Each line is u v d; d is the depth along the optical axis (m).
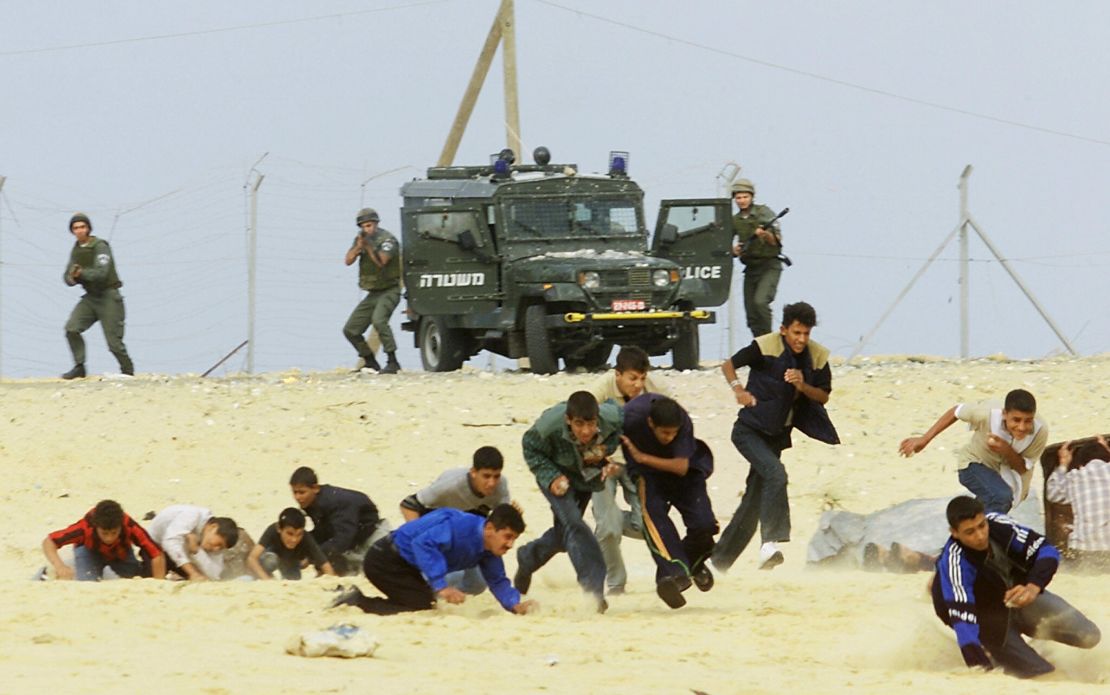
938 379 79.50
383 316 93.81
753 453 46.28
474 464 40.44
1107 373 80.38
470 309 91.75
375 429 73.06
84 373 94.38
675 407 39.91
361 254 93.88
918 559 49.28
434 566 38.56
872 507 62.19
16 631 35.47
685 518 41.00
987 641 32.59
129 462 69.50
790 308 46.19
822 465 67.94
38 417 75.56
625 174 96.62
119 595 41.47
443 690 28.50
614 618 39.28
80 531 47.69
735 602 42.66
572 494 41.06
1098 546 47.31
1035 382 78.31
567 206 93.81
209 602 40.44
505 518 38.69
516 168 98.00
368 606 39.41
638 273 89.00
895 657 33.69
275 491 66.44
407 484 66.50
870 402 76.19
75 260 92.81
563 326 87.94
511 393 78.88
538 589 46.75
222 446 71.19
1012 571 32.28
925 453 68.81
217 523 47.84
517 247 92.44
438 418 74.50
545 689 28.92
